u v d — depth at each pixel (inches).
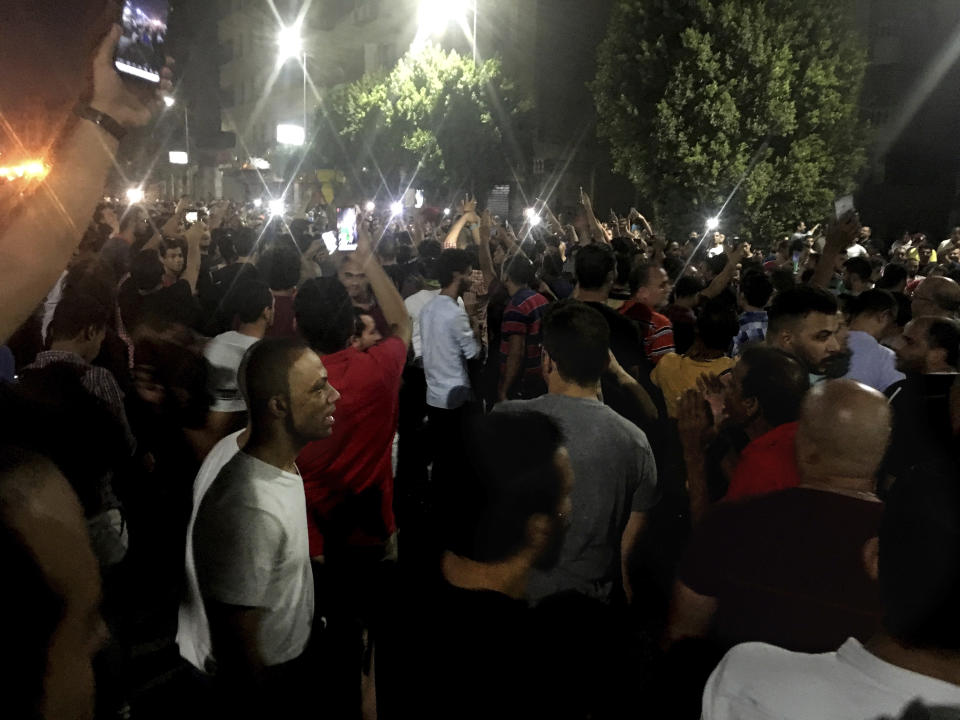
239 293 163.0
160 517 163.5
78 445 112.3
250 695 93.2
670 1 804.0
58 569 53.6
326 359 132.6
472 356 243.6
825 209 829.2
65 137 56.1
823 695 58.0
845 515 83.4
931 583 52.8
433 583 96.4
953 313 191.3
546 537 96.2
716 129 796.0
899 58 994.1
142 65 59.7
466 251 239.1
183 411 160.6
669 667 95.7
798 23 797.9
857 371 164.4
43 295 55.7
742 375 132.6
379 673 107.4
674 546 158.9
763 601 85.4
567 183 1387.8
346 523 132.2
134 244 330.3
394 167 1300.4
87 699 55.5
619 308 219.3
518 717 93.9
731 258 240.2
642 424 160.6
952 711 53.8
